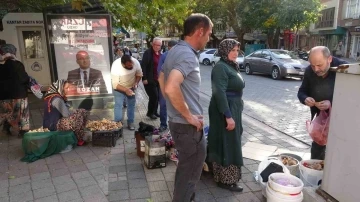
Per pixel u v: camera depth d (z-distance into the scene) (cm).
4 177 355
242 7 2380
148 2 599
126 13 600
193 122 228
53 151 421
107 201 304
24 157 409
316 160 323
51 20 616
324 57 287
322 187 262
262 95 954
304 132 551
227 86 300
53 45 628
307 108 762
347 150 230
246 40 3341
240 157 318
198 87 238
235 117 307
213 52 2372
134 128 545
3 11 859
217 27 3459
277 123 616
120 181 346
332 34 2980
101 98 682
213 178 352
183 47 227
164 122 544
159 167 378
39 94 513
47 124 455
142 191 324
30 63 921
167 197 312
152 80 595
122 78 518
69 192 322
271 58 1427
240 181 349
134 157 415
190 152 242
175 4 598
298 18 2027
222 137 313
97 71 666
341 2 2797
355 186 224
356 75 216
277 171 308
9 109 495
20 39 897
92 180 348
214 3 2564
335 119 241
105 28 650
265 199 308
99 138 452
